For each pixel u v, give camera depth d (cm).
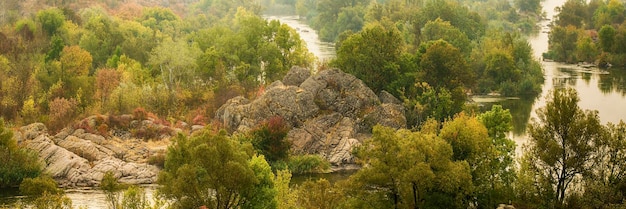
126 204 6719
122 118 11019
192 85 13312
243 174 6203
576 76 17438
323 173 10006
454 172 6581
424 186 6588
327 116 10894
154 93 12350
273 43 14300
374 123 10962
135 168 9625
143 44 16225
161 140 10731
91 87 13012
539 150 7088
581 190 7106
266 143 10081
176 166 6525
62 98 11644
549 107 7069
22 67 13312
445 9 19675
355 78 11488
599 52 19700
